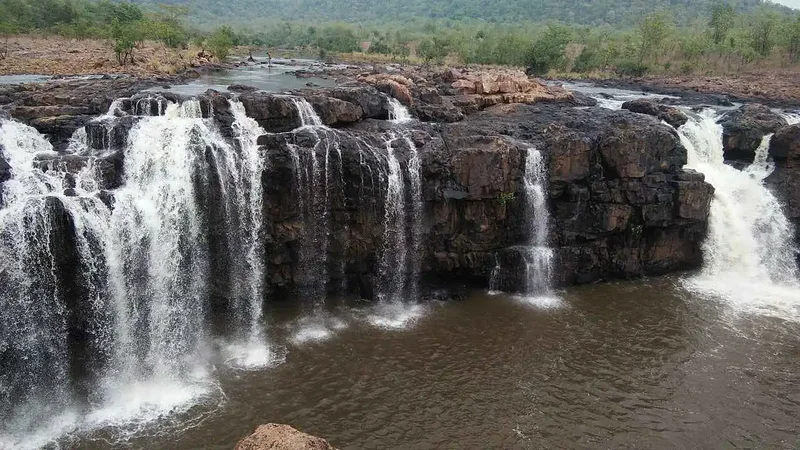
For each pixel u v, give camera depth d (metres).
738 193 37.50
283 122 31.58
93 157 26.34
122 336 25.08
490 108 42.88
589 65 101.69
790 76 81.56
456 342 27.66
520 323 29.58
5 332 22.62
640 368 25.84
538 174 33.03
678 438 21.41
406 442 20.81
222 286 28.33
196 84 53.19
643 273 35.62
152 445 20.27
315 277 30.50
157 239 25.73
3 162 24.70
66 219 23.28
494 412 22.64
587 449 20.75
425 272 32.50
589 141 33.72
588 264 34.22
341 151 28.86
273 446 11.92
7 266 22.39
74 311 24.36
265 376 24.53
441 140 32.66
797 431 21.92
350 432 21.25
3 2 100.75
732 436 21.58
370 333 28.23
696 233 36.03
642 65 93.75
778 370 25.84
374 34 167.38
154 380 24.08
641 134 33.84
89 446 20.17
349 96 35.75
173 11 118.50
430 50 112.38
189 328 27.48
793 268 36.44
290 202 28.66
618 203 34.09
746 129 40.03
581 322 29.80
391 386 24.09
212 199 27.17
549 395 23.78
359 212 29.91
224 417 21.86
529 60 98.75
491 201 31.95
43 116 30.75
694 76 87.19
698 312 31.11
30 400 22.58
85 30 99.25
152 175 26.86
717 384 24.77
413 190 30.78
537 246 33.62
